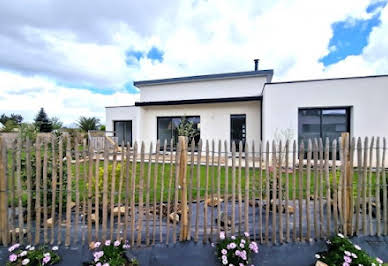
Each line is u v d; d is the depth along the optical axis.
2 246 2.41
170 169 2.54
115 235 2.57
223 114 9.73
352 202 2.62
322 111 7.19
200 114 10.13
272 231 2.52
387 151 6.23
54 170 2.48
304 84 7.20
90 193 2.48
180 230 2.53
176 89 11.23
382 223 2.78
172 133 10.71
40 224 2.60
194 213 3.21
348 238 2.58
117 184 3.10
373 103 6.58
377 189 2.63
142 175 2.53
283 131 7.40
